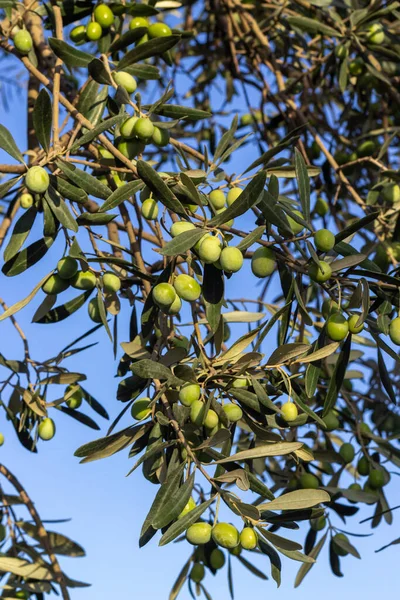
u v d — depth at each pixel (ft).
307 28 4.96
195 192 3.17
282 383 3.39
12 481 4.28
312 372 3.29
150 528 3.18
